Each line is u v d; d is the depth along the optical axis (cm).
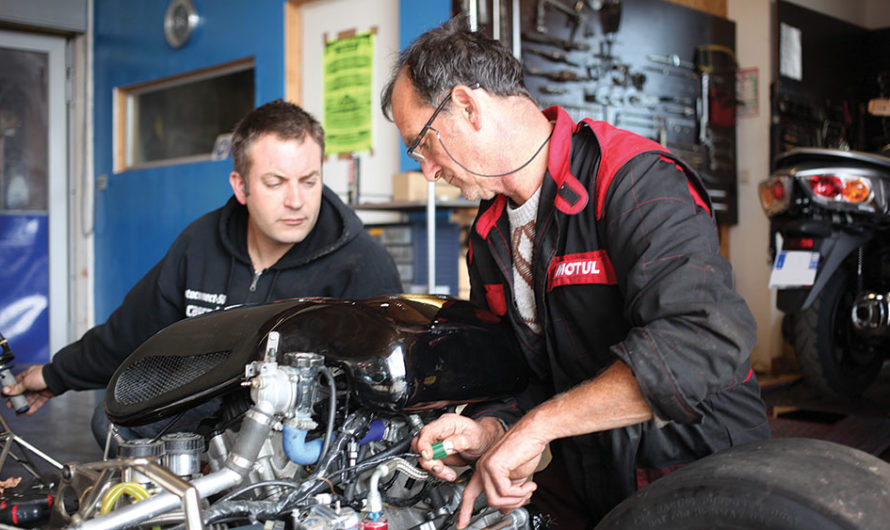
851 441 294
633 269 125
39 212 593
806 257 313
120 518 99
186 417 161
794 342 335
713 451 138
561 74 441
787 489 102
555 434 118
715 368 112
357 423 124
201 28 521
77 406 390
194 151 547
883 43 591
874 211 309
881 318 318
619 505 119
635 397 113
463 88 133
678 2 518
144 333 207
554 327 146
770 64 525
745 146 537
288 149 182
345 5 453
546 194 142
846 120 570
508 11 412
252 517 110
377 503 118
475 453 133
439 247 376
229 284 202
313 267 201
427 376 122
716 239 129
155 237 558
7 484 148
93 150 605
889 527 98
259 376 112
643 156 133
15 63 582
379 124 440
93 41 600
